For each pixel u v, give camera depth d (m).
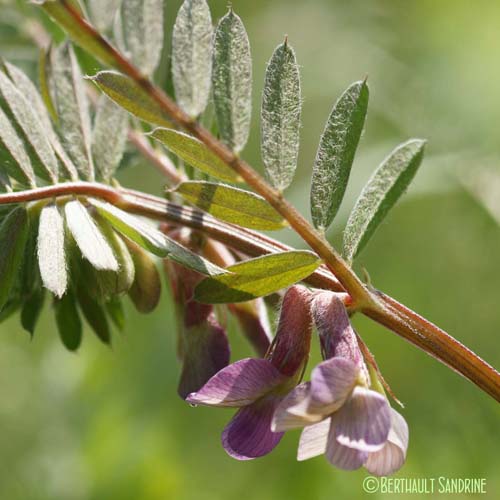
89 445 0.47
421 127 0.46
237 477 0.46
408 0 0.51
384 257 0.48
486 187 0.44
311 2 0.52
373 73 0.49
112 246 0.30
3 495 0.48
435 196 0.47
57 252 0.30
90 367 0.49
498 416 0.43
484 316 0.46
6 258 0.30
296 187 0.51
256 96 0.51
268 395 0.29
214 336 0.31
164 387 0.47
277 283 0.29
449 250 0.47
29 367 0.53
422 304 0.47
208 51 0.29
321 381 0.28
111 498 0.46
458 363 0.30
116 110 0.32
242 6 0.53
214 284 0.29
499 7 0.49
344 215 0.43
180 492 0.46
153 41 0.30
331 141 0.30
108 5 0.33
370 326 0.46
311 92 0.51
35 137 0.31
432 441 0.44
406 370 0.45
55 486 0.47
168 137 0.29
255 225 0.30
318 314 0.29
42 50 0.32
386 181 0.31
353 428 0.28
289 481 0.44
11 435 0.50
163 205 0.30
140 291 0.31
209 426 0.47
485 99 0.46
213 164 0.29
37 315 0.31
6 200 0.30
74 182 0.30
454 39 0.49
